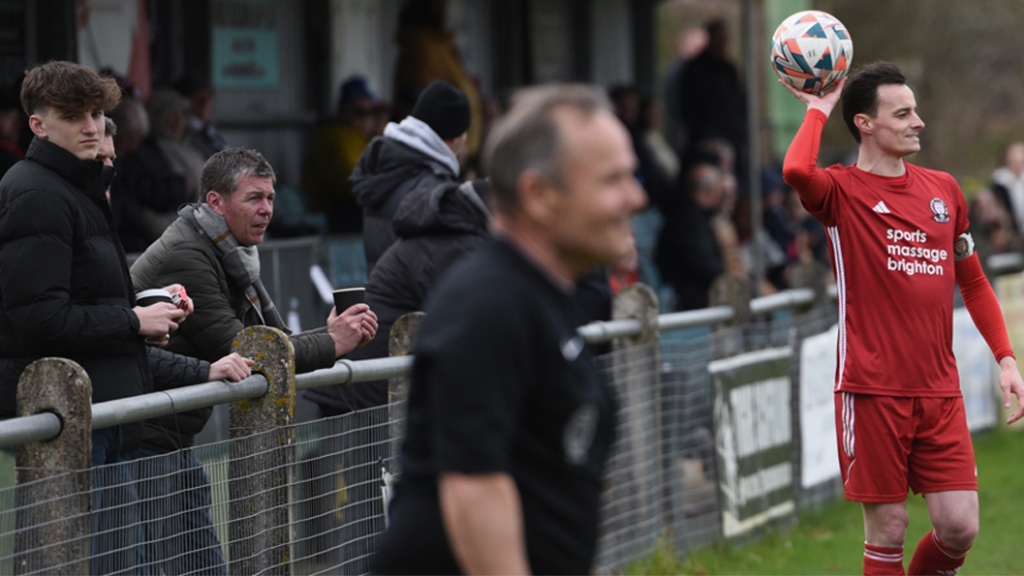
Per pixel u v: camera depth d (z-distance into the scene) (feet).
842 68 59.41
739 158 159.02
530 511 29.89
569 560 30.27
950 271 59.31
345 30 129.59
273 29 123.54
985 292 61.36
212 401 50.24
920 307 58.29
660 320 78.48
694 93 159.12
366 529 57.82
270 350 53.06
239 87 120.37
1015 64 384.06
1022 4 367.66
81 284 49.08
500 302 29.40
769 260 150.61
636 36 169.68
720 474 81.41
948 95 378.73
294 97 126.21
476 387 28.89
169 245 55.62
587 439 30.32
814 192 59.06
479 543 28.68
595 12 163.53
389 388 60.29
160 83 112.27
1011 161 201.05
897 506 58.80
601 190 29.84
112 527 45.44
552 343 29.91
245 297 57.93
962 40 373.40
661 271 131.85
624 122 147.43
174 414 51.88
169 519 48.29
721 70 159.94
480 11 150.30
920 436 58.54
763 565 79.92
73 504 44.09
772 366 88.69
